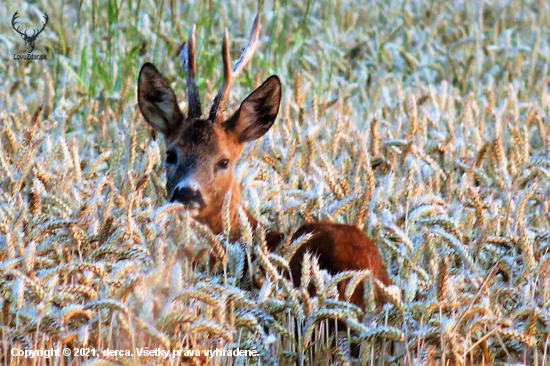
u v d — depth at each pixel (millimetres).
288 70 22297
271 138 14711
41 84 18391
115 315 9617
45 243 11086
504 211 13148
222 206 11820
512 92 18797
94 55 19266
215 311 9914
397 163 14578
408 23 25859
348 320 9539
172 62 19547
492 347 10500
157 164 14375
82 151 15797
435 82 23438
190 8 23156
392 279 11602
